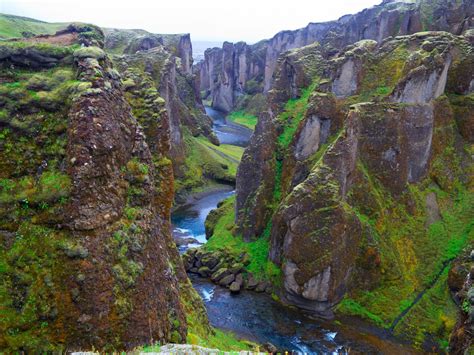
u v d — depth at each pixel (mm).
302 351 41875
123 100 21328
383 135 54844
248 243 61781
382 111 55031
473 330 24062
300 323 47219
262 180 62812
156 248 21828
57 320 16594
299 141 61406
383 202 54469
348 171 51656
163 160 27547
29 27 83188
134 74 37281
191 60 193375
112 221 18688
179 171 95688
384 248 51438
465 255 49219
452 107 61250
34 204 17328
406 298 48438
